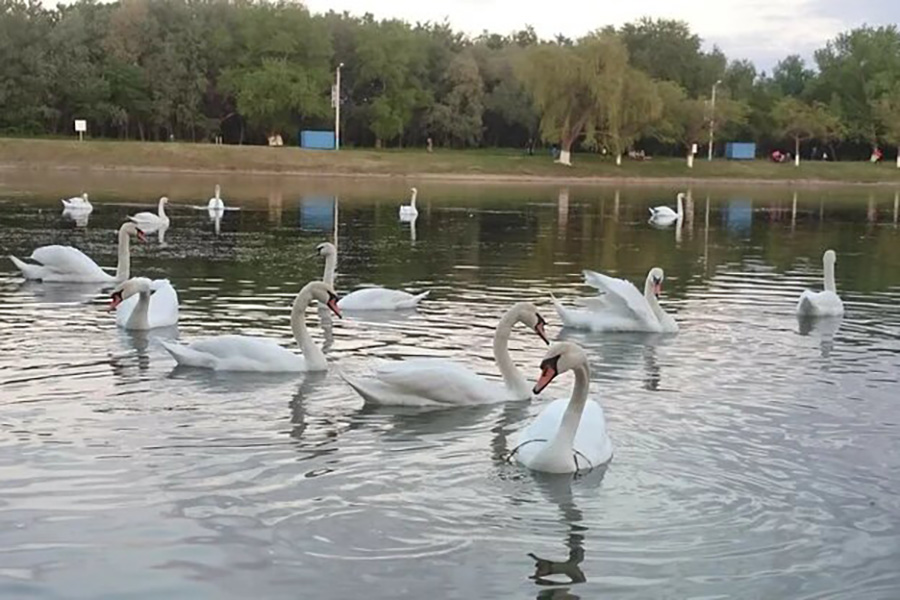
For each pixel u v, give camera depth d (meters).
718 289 24.81
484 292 23.09
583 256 31.70
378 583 8.05
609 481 10.34
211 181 70.00
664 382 14.62
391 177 82.81
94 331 16.98
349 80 107.62
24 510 9.23
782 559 8.65
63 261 22.55
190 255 28.77
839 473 10.74
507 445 11.47
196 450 10.98
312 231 37.38
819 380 14.84
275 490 9.90
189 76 97.81
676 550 8.77
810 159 122.19
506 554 8.61
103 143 82.12
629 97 90.88
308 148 93.75
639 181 90.12
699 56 116.56
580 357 10.36
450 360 15.58
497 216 47.44
